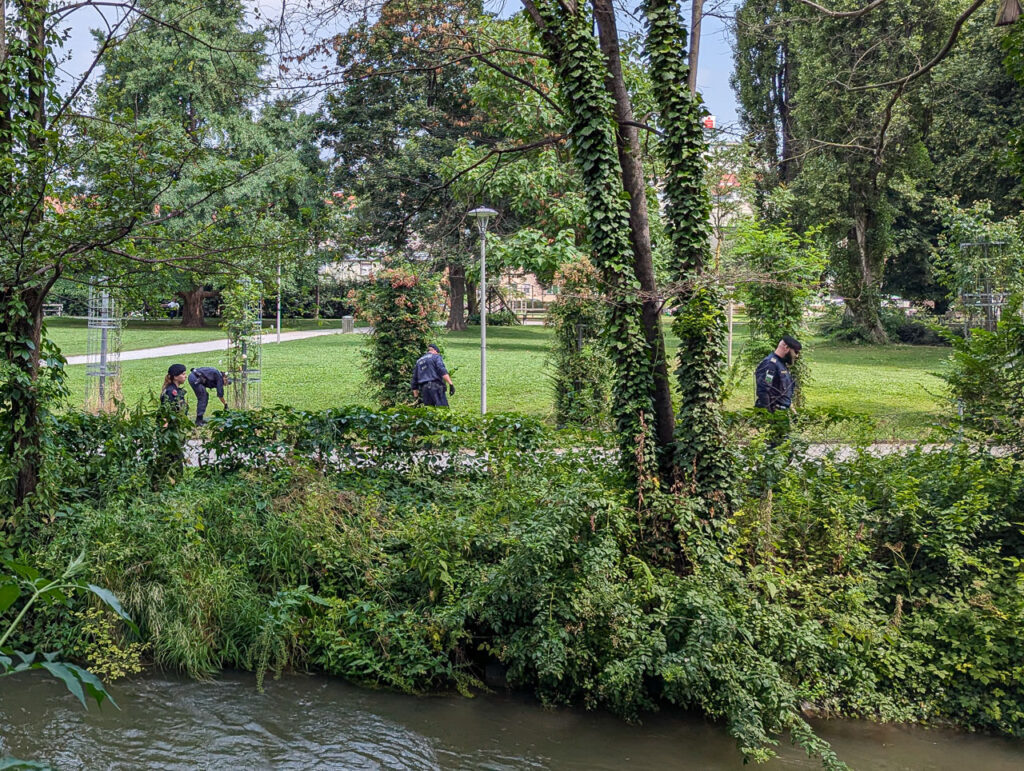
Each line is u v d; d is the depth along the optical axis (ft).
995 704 20.16
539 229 52.90
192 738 19.04
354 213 30.35
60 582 6.61
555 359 47.01
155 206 28.40
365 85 33.42
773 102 116.88
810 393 66.44
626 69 40.93
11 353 25.39
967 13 32.01
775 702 19.20
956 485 24.81
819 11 34.14
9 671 5.97
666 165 25.03
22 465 25.45
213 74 33.55
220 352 99.45
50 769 6.39
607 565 21.30
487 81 49.24
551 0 24.40
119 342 57.67
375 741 19.15
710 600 20.47
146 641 22.93
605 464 26.84
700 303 23.75
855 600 21.83
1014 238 46.78
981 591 21.97
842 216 103.86
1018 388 26.61
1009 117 92.63
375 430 30.07
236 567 24.48
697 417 23.98
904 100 83.46
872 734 20.03
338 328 146.82
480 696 21.49
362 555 24.43
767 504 24.04
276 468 29.30
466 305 155.22
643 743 19.34
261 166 26.73
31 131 24.90
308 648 23.07
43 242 22.94
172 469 29.30
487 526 24.30
